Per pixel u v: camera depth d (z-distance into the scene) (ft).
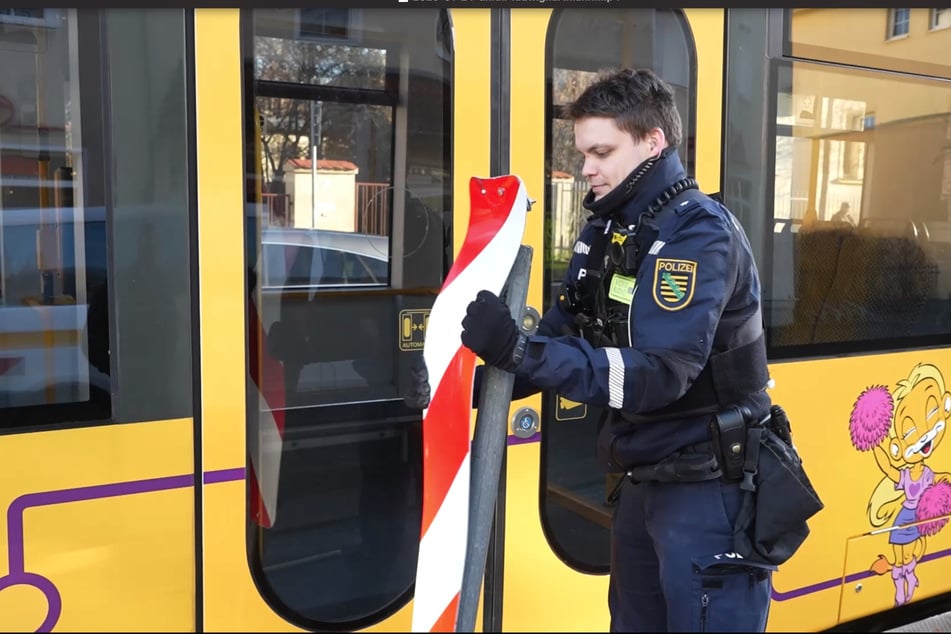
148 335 5.92
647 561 5.77
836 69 8.17
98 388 5.81
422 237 6.81
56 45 5.63
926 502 9.02
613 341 5.34
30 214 5.64
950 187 9.03
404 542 7.00
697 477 5.27
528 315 7.12
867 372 8.52
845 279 8.43
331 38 6.38
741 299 5.21
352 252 6.61
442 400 4.61
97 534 5.85
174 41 5.89
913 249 8.82
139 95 5.82
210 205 6.05
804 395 8.17
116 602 5.94
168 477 6.02
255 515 6.34
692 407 5.29
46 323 5.69
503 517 7.17
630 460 5.50
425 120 6.73
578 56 7.22
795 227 8.13
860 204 8.46
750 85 7.78
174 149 5.93
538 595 7.37
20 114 5.58
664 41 7.47
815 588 8.25
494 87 6.89
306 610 6.64
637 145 5.25
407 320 6.85
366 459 6.83
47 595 5.74
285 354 6.45
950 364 9.07
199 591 6.17
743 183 7.82
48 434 5.69
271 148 6.26
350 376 6.70
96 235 5.77
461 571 4.50
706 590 5.18
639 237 5.19
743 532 5.23
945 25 8.65
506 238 4.65
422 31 6.66
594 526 7.56
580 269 5.77
